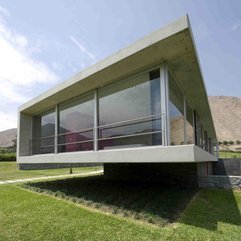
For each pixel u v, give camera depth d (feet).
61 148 27.71
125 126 19.69
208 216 15.52
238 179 25.45
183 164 27.58
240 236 12.18
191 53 16.52
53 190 25.82
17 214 16.89
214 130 47.42
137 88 19.27
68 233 12.90
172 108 19.06
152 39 15.35
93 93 23.81
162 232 12.62
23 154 33.19
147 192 22.25
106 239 11.93
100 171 58.18
